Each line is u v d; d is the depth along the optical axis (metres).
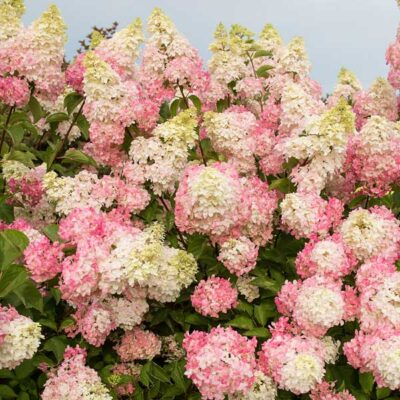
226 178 2.38
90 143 2.93
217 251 2.55
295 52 3.09
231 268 2.48
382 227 2.48
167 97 2.91
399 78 3.29
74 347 2.43
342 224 2.51
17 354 2.16
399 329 2.27
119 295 2.46
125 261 2.24
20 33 2.77
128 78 2.93
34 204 2.71
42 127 3.06
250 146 2.71
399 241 2.54
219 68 3.04
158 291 2.41
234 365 2.17
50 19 2.72
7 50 2.71
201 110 3.02
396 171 2.66
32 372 2.42
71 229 2.36
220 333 2.25
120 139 2.58
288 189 2.63
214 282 2.46
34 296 2.25
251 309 2.49
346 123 2.51
